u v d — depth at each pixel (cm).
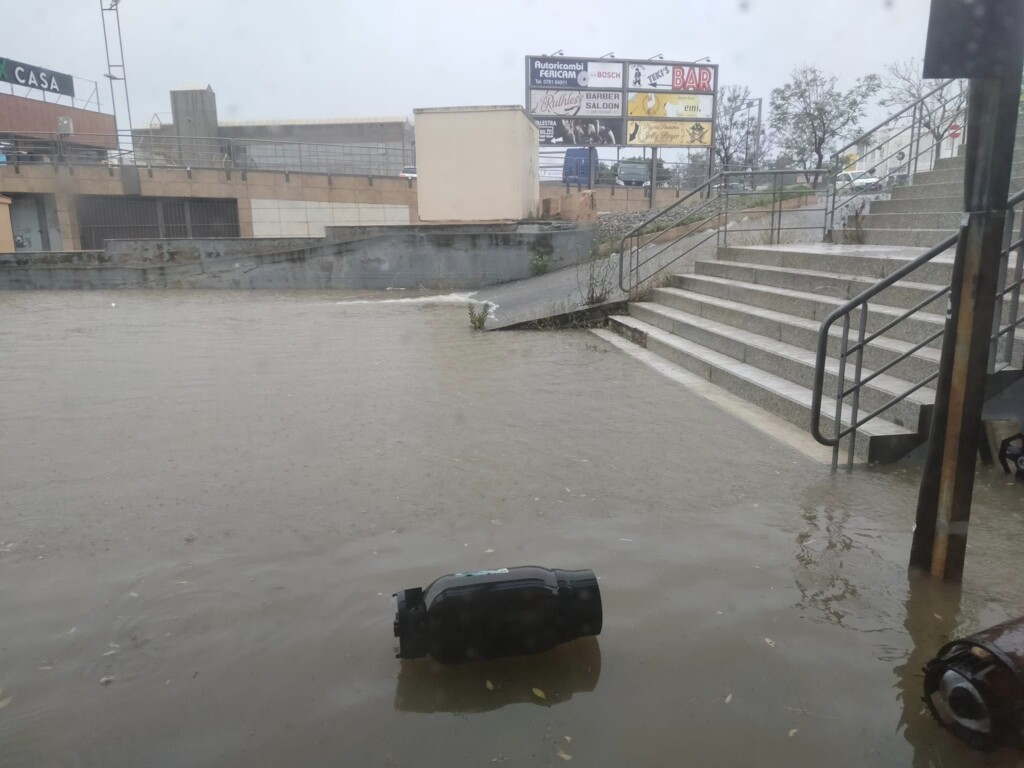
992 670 242
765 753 243
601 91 2778
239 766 239
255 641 305
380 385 755
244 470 503
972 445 331
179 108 3341
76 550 386
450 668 288
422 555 378
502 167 2061
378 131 3566
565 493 461
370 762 240
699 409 662
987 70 299
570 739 250
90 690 275
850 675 281
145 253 1966
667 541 393
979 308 318
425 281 1862
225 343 1023
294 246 1998
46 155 2716
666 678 281
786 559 373
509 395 713
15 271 1872
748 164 3033
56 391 735
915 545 357
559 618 289
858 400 545
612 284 1273
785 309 845
